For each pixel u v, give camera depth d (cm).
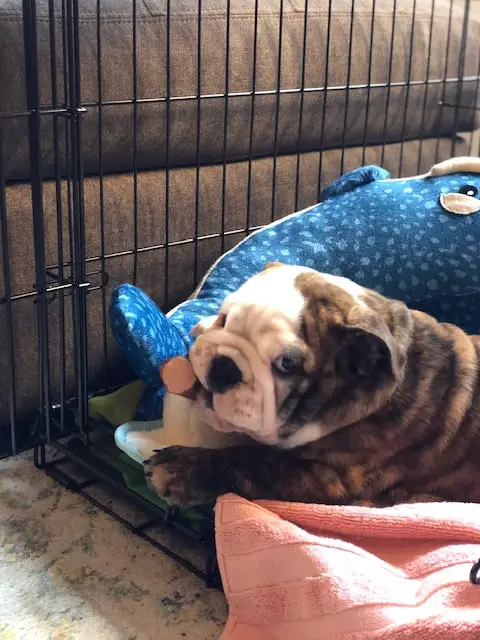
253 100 152
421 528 94
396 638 81
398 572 91
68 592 105
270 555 90
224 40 153
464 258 143
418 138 209
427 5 200
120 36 136
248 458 102
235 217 163
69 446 135
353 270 144
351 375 100
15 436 131
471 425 108
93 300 141
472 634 81
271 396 96
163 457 103
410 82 193
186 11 146
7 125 125
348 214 149
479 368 110
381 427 103
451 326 116
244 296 101
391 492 106
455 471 108
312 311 99
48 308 133
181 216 152
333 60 174
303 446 103
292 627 88
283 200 172
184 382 102
